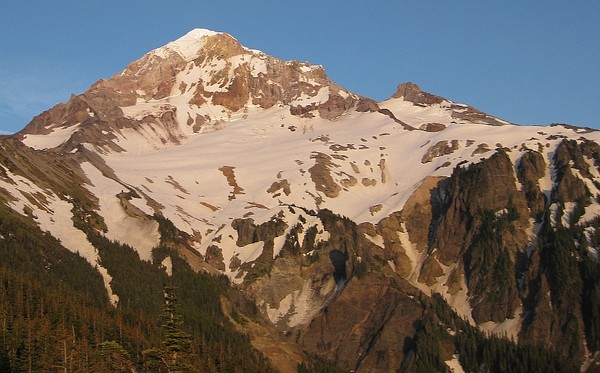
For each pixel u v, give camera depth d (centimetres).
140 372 14475
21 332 14312
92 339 15162
